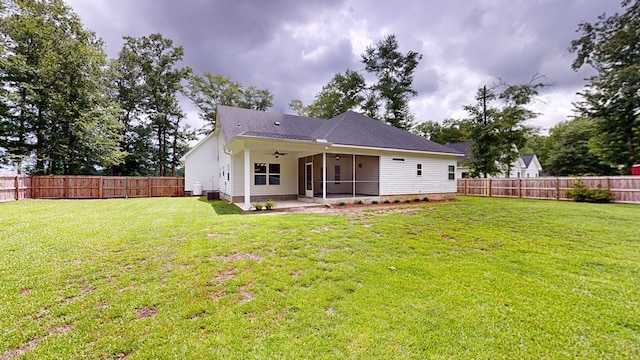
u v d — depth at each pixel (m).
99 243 5.13
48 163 17.36
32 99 15.88
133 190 17.22
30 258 4.27
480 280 3.53
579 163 26.75
